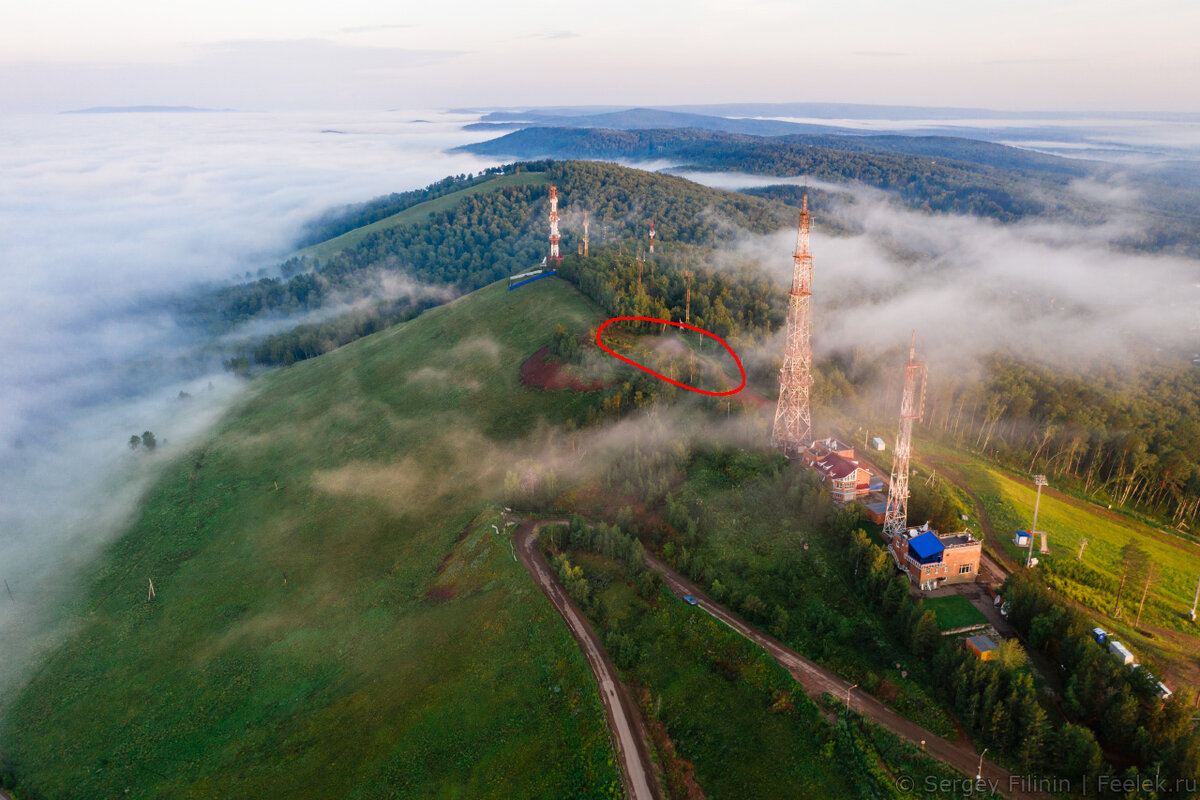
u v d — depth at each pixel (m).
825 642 88.31
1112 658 78.75
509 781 83.50
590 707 87.56
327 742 94.69
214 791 92.12
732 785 76.31
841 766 74.69
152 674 117.06
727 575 103.44
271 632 120.62
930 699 78.75
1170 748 67.25
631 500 126.00
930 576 95.81
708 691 87.38
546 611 103.50
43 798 97.06
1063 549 111.75
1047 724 70.75
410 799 84.44
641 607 101.94
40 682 119.50
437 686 98.25
